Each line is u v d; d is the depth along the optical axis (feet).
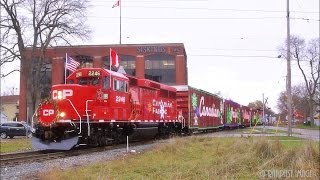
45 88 253.03
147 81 105.29
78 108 78.48
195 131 148.25
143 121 101.86
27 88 195.52
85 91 79.92
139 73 265.13
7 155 71.87
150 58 267.18
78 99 78.74
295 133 154.81
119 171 50.37
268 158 52.90
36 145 77.51
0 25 189.78
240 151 61.26
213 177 43.68
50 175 46.42
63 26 197.26
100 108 82.43
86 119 79.30
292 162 48.70
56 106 76.95
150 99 107.65
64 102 77.87
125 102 92.32
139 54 266.36
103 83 84.12
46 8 195.62
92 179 44.68
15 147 97.19
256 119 286.05
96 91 82.23
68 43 201.87
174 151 69.67
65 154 72.38
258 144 57.41
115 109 87.45
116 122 88.38
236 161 51.06
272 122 376.68
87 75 84.07
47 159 65.16
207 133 155.22
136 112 98.02
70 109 77.92
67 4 197.47
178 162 56.54
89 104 80.07
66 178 45.42
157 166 53.16
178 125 131.03
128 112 93.86
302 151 52.65
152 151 70.79
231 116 217.77
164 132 118.32
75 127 77.15
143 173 48.83
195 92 143.74
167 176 45.73
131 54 266.57
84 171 49.78
